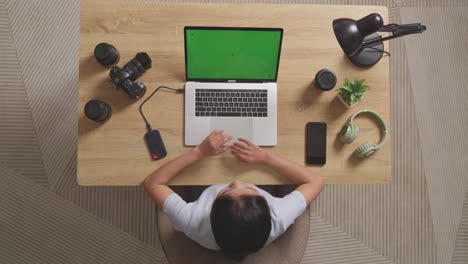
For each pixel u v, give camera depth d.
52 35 2.05
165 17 1.39
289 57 1.42
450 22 2.17
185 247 1.37
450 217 2.06
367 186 2.04
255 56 1.29
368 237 2.02
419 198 2.06
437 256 2.04
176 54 1.39
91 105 1.28
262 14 1.41
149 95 1.37
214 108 1.37
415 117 2.11
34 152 1.99
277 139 1.39
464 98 2.13
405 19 2.15
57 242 1.94
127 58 1.38
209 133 1.37
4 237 1.93
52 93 2.03
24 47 2.04
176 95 1.38
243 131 1.37
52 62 2.04
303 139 1.40
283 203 1.30
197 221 1.24
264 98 1.38
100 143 1.35
